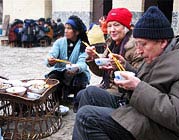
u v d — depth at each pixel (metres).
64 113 3.96
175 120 1.65
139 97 1.74
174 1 13.26
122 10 3.01
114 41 3.13
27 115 3.20
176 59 1.77
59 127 3.51
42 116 3.23
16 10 18.83
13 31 13.00
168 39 1.85
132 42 2.84
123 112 1.91
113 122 1.95
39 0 18.14
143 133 1.81
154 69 1.82
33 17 18.38
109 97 2.49
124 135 1.94
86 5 16.19
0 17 22.09
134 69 2.60
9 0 19.30
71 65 4.09
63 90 4.35
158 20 1.81
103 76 3.26
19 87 3.25
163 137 1.80
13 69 7.43
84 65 4.18
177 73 1.73
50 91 3.35
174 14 13.29
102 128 1.95
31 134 3.16
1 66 7.85
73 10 16.70
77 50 4.26
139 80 1.78
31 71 7.18
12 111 3.13
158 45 1.84
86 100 2.47
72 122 3.74
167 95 1.73
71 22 4.18
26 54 10.58
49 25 13.70
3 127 3.25
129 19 3.03
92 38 3.25
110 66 2.79
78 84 4.26
